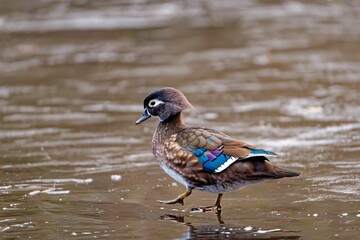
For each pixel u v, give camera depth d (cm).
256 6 2738
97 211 1031
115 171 1248
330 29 2427
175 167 1028
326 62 2075
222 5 2744
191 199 1088
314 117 1588
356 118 1567
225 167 977
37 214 1020
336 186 1120
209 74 1989
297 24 2495
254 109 1670
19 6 2684
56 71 2067
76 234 932
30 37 2405
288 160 1274
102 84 1930
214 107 1695
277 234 915
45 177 1215
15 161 1320
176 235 920
